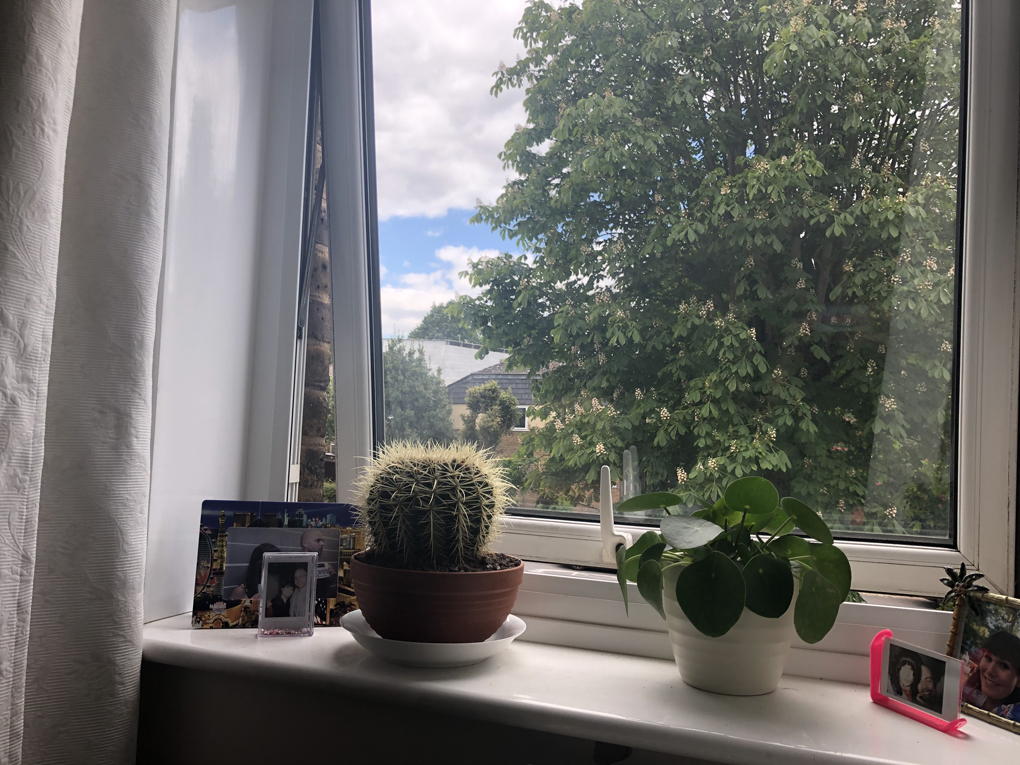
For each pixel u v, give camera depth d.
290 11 1.22
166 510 1.03
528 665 0.89
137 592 0.85
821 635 0.71
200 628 0.98
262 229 1.22
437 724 0.85
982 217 0.87
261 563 1.01
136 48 0.85
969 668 0.75
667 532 0.70
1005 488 0.86
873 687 0.78
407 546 0.82
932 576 0.89
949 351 0.91
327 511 1.05
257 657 0.87
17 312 0.68
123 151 0.84
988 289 0.87
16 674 0.69
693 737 0.68
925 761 0.63
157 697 0.98
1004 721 0.70
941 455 0.91
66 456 0.80
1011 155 0.86
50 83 0.70
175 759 0.97
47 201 0.70
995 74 0.86
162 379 1.01
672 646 0.84
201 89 1.08
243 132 1.18
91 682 0.80
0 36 0.67
